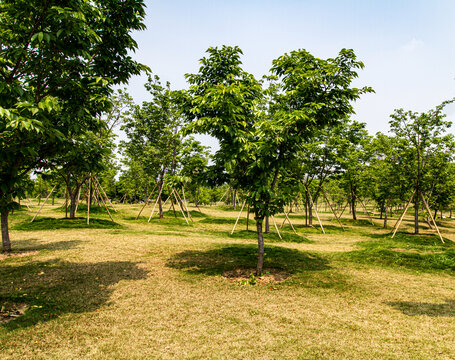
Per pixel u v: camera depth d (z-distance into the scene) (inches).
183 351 146.9
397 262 363.9
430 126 595.2
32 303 198.8
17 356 136.5
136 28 248.8
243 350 148.6
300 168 761.6
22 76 219.6
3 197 183.0
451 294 248.8
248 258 379.6
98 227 621.6
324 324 182.1
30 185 223.9
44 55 205.9
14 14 185.6
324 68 293.9
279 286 262.8
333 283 276.7
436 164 605.6
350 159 891.4
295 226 879.7
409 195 743.1
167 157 856.9
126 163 1268.5
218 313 196.5
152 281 263.3
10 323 168.4
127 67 258.5
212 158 298.2
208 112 298.5
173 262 343.0
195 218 1045.2
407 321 188.5
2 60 203.9
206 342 156.3
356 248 497.7
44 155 221.9
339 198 1610.5
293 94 310.5
